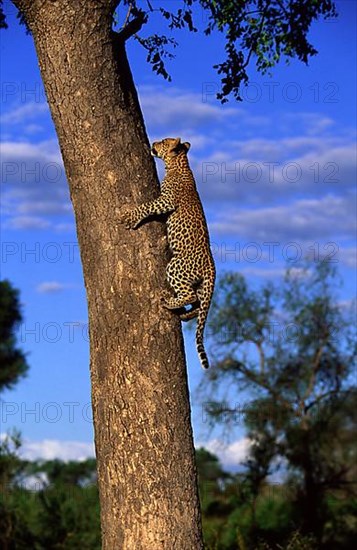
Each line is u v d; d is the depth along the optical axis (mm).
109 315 7867
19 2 7961
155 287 7918
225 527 20906
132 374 7754
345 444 26047
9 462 18625
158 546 7547
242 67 11617
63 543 18438
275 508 22969
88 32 7930
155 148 10367
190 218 9359
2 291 29078
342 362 27859
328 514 23750
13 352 29125
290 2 11906
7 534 18125
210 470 31188
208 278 9234
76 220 8141
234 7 11508
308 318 28531
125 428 7703
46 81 8094
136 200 7996
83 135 7977
